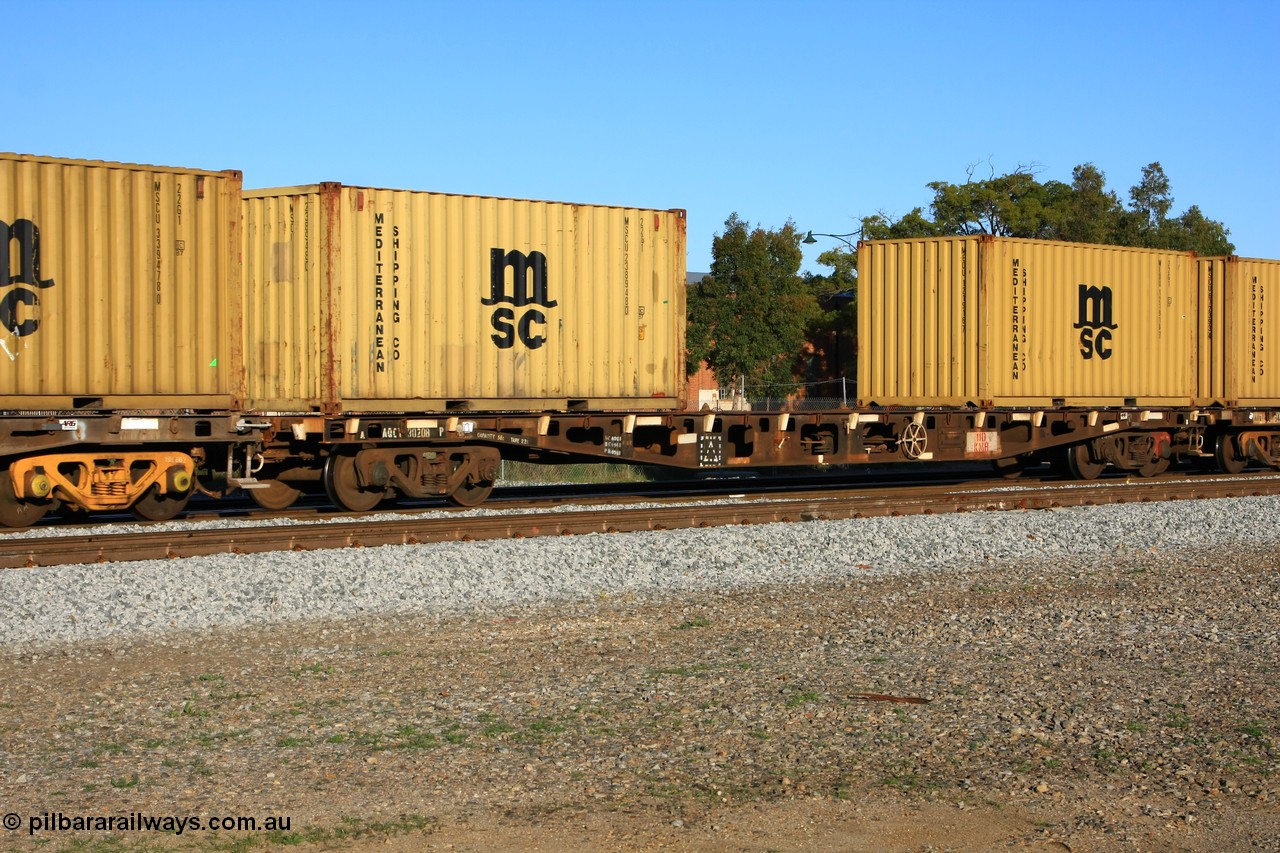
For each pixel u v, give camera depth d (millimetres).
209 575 11516
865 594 11828
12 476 14508
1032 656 9117
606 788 6156
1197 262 25109
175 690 7934
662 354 19078
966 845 5480
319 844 5418
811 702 7758
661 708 7609
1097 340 23312
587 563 12812
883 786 6223
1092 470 24359
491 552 13164
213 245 15250
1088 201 59500
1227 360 25078
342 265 16422
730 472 27703
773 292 47656
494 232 17469
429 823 5664
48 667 8539
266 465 17516
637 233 18781
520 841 5461
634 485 22500
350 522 14609
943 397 22234
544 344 17922
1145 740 7020
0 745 6762
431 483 17625
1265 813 5914
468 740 6922
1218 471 26859
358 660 8828
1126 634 9898
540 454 19359
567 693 7953
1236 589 12055
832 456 21156
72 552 12203
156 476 15500
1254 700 7879
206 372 15234
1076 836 5602
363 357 16547
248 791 6066
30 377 14188
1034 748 6867
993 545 14758
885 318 22891
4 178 13984
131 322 14742
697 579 12445
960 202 57812
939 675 8500
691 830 5609
